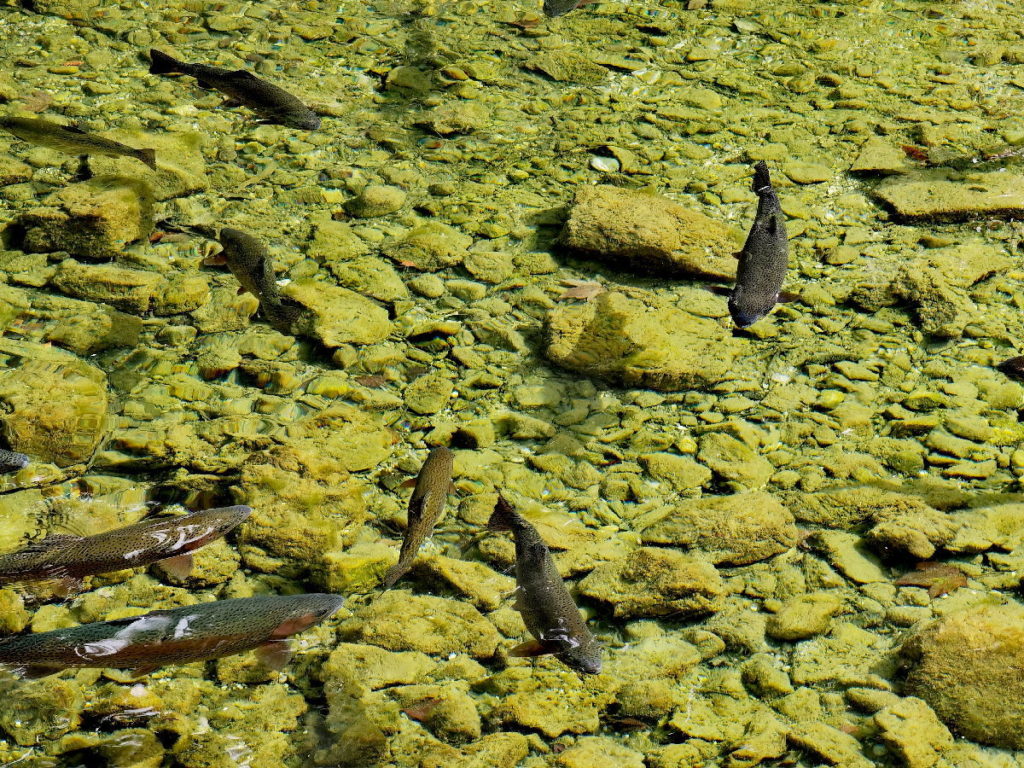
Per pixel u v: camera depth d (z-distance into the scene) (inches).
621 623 174.7
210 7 350.6
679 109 313.7
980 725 154.9
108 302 234.2
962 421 211.6
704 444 208.4
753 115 311.4
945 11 364.2
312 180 279.0
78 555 140.3
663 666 166.6
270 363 223.6
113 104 298.5
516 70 331.3
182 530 144.1
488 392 220.4
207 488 192.5
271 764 150.2
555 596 147.0
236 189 273.3
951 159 288.4
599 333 229.0
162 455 198.1
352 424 207.5
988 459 203.2
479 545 186.2
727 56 340.2
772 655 168.9
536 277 251.6
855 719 158.2
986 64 335.0
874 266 253.0
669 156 293.7
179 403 212.1
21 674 132.6
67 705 155.9
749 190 279.3
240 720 156.0
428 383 221.8
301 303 235.5
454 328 235.0
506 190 280.1
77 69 312.3
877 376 223.8
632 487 199.0
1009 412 214.1
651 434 211.3
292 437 203.2
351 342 229.0
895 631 171.9
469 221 268.2
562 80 327.3
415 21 354.0
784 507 191.6
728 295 197.8
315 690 161.6
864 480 199.6
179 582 176.7
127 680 160.2
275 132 295.7
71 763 148.9
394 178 281.7
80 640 130.3
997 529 187.9
